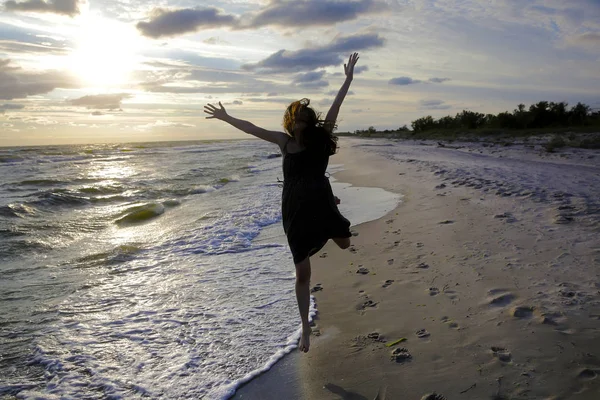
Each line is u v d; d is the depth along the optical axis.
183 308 4.44
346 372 3.07
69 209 11.11
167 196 13.19
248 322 4.03
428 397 2.68
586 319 3.35
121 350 3.59
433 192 9.62
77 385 3.10
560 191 7.88
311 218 2.97
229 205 10.79
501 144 28.08
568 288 3.90
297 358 3.33
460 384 2.77
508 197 7.93
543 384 2.65
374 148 31.62
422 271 4.84
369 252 5.79
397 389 2.81
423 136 55.31
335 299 4.39
